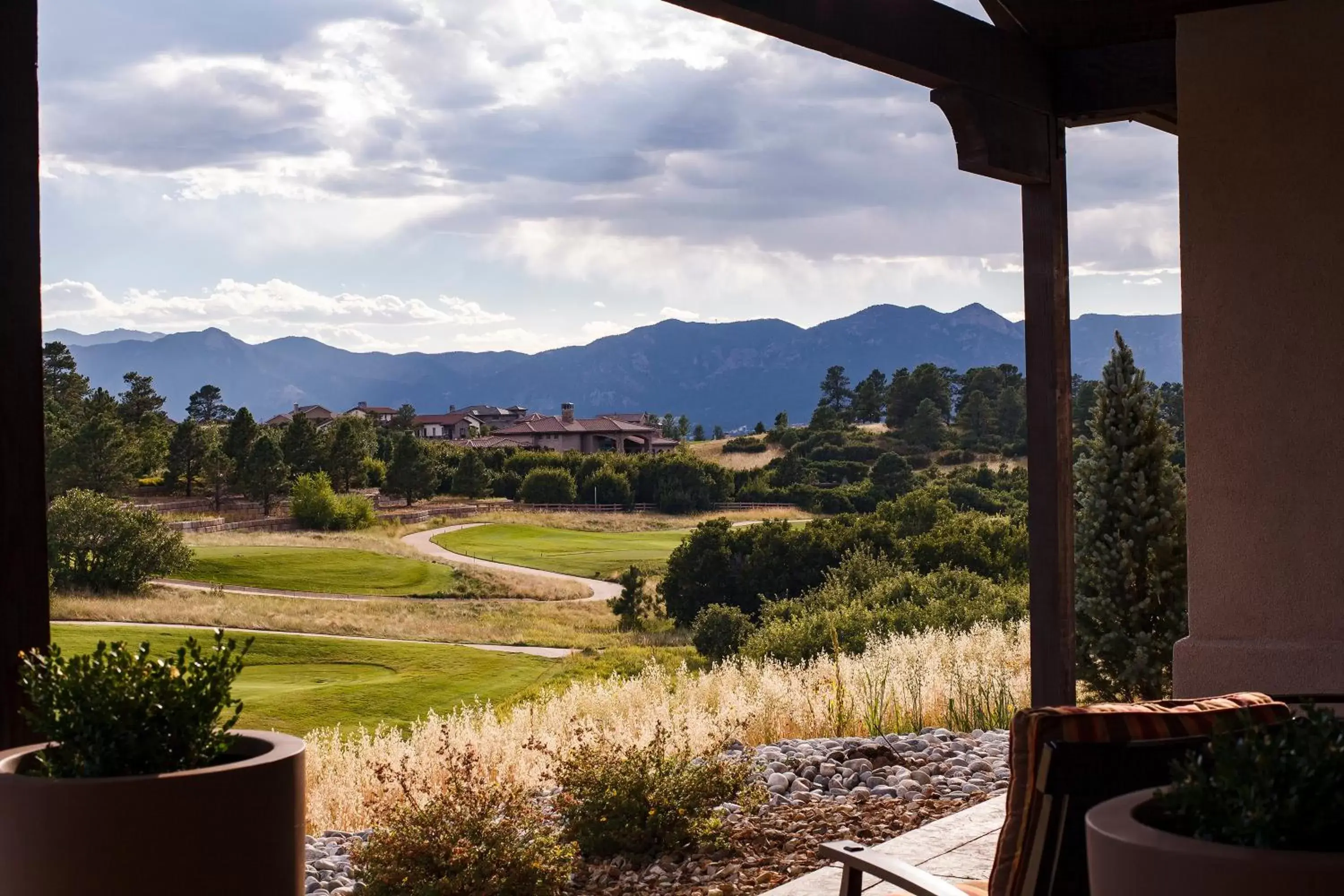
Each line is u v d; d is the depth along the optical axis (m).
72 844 1.68
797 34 3.71
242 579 48.09
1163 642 7.04
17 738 2.06
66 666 1.88
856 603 17.16
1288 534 4.39
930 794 4.52
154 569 46.16
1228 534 4.50
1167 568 7.09
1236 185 4.48
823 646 15.15
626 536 60.47
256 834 1.79
